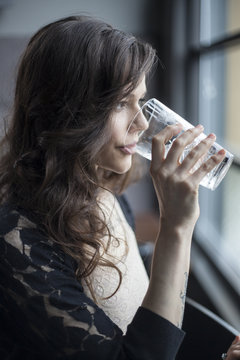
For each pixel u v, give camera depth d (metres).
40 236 0.82
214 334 1.12
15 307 0.79
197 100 2.57
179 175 0.81
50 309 0.77
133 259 1.05
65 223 0.85
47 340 0.78
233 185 2.23
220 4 2.23
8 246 0.80
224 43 2.07
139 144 0.92
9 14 2.50
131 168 1.24
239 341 0.94
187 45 2.53
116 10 2.64
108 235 0.91
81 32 0.83
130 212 1.25
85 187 0.87
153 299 0.79
